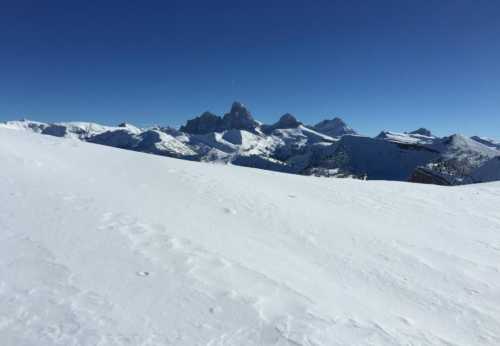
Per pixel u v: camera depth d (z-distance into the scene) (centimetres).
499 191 2045
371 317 578
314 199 1570
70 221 855
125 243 744
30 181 1247
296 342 459
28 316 459
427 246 1033
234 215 1139
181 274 625
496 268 900
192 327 470
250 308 536
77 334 431
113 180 1443
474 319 632
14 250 659
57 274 580
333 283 714
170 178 1625
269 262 763
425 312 642
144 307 506
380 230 1157
